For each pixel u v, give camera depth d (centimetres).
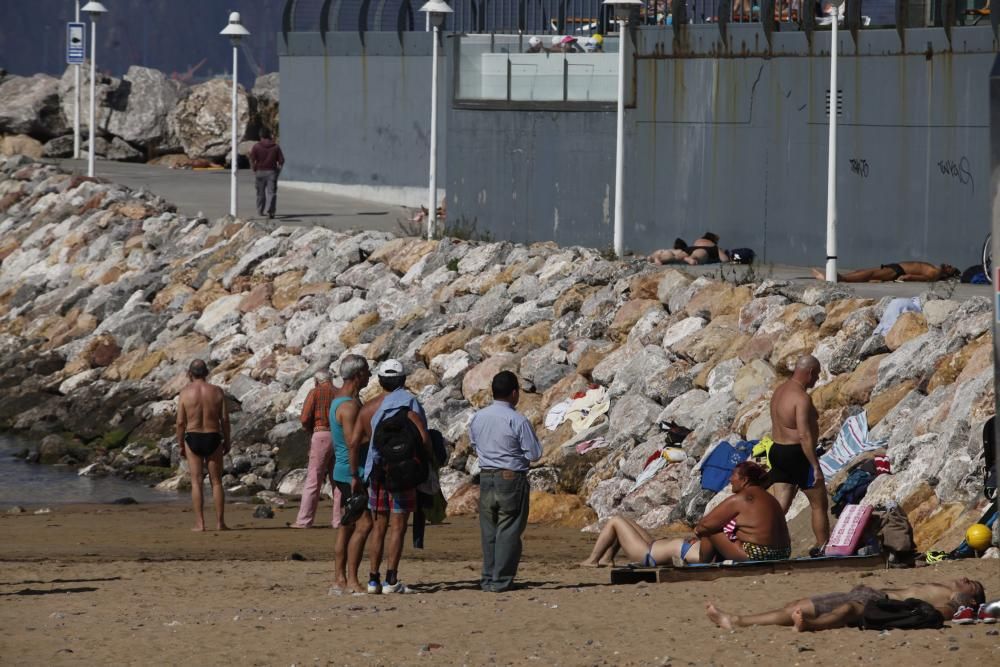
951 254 7469
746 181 8331
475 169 9775
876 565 3356
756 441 4931
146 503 5828
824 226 7956
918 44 7531
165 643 2620
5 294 10100
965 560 3441
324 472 4981
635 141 8912
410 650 2511
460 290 7450
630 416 5659
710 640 2498
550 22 9919
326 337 7575
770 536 3316
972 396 4206
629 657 2397
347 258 8275
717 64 8431
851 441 4728
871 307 5462
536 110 9406
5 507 5706
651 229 8856
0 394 8138
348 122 11962
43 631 2762
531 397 6269
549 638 2581
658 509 4931
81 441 7275
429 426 6388
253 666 2423
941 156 7488
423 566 3934
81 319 9000
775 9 8156
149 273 9356
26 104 15525
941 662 2266
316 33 12125
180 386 7550
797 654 2358
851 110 7844
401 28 11494
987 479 3619
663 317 6256
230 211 10912
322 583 3538
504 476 3303
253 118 15012
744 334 5831
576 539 4728
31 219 11412
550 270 7219
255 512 5356
